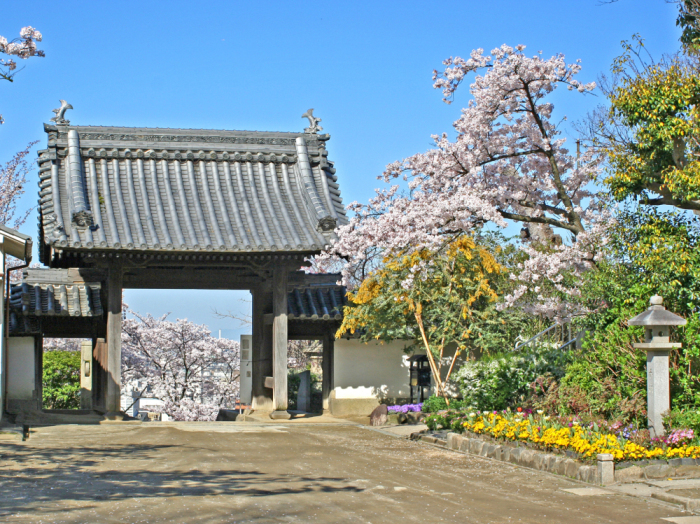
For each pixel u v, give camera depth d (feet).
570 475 36.06
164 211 67.92
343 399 74.02
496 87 49.14
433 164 51.62
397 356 75.66
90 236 62.13
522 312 61.36
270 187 73.41
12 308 64.64
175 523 24.95
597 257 48.01
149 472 35.88
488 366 52.75
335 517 26.58
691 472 34.71
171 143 73.31
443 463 40.83
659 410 38.09
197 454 42.96
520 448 40.81
